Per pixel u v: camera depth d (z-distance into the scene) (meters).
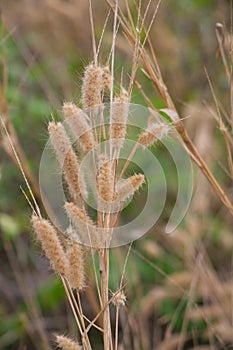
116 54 3.87
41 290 3.66
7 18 4.33
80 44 4.62
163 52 4.64
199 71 4.73
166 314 3.76
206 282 3.38
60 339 1.85
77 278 1.80
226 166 3.98
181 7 5.20
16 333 3.58
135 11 4.02
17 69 4.31
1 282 4.05
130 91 1.99
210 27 5.02
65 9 4.56
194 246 3.71
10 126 2.92
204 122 3.79
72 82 3.94
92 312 3.59
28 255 4.13
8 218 3.63
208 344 3.66
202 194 3.74
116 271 3.50
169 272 3.87
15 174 3.94
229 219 4.05
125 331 3.09
